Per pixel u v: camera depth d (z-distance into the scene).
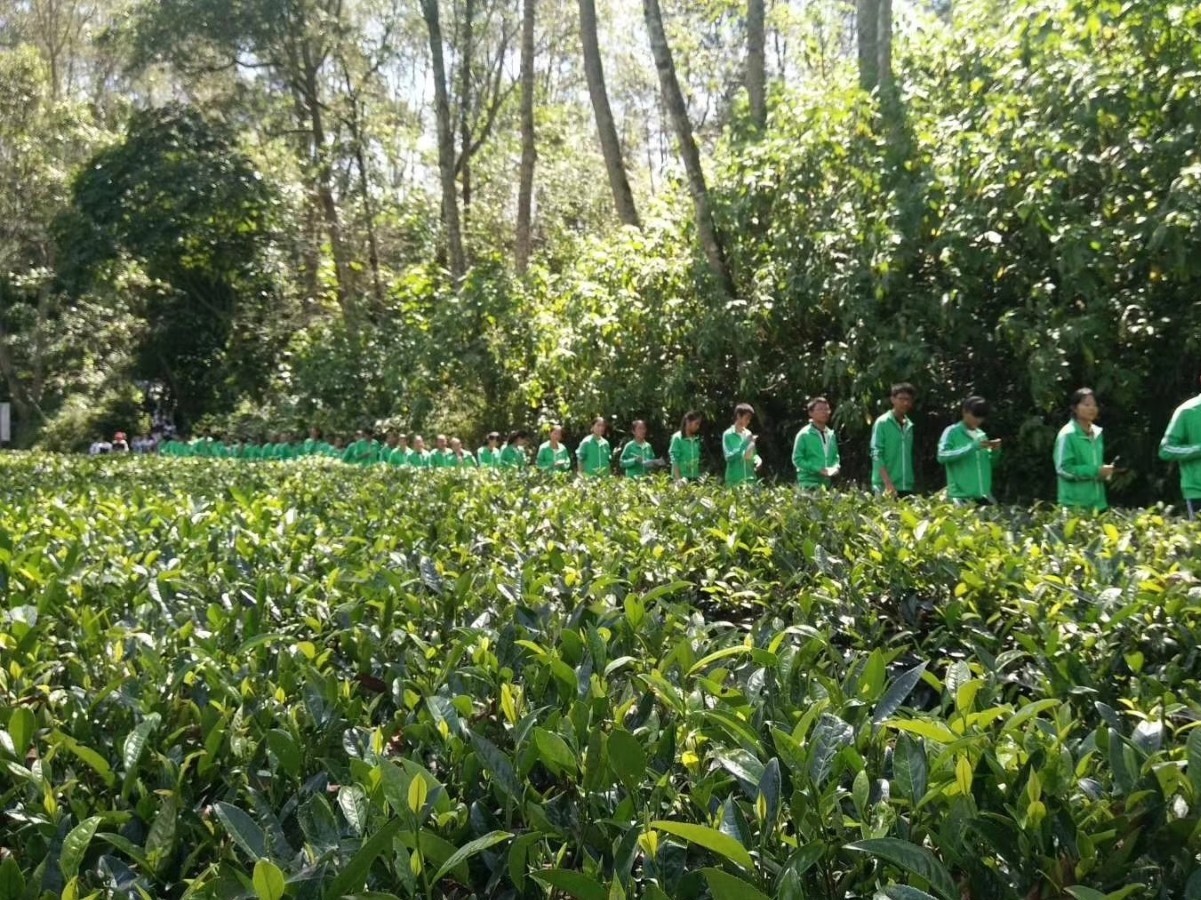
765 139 14.04
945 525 4.90
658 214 15.84
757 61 16.36
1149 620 3.43
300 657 3.18
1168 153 9.79
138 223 28.20
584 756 2.29
